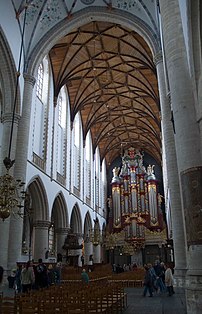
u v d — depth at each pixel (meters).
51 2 18.83
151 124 35.03
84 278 12.98
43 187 20.81
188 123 7.65
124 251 35.97
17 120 17.06
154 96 27.69
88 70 26.44
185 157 7.39
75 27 19.77
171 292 12.30
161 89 16.45
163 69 16.83
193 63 7.74
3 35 16.03
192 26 7.75
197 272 6.38
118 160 44.66
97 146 39.28
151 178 39.31
